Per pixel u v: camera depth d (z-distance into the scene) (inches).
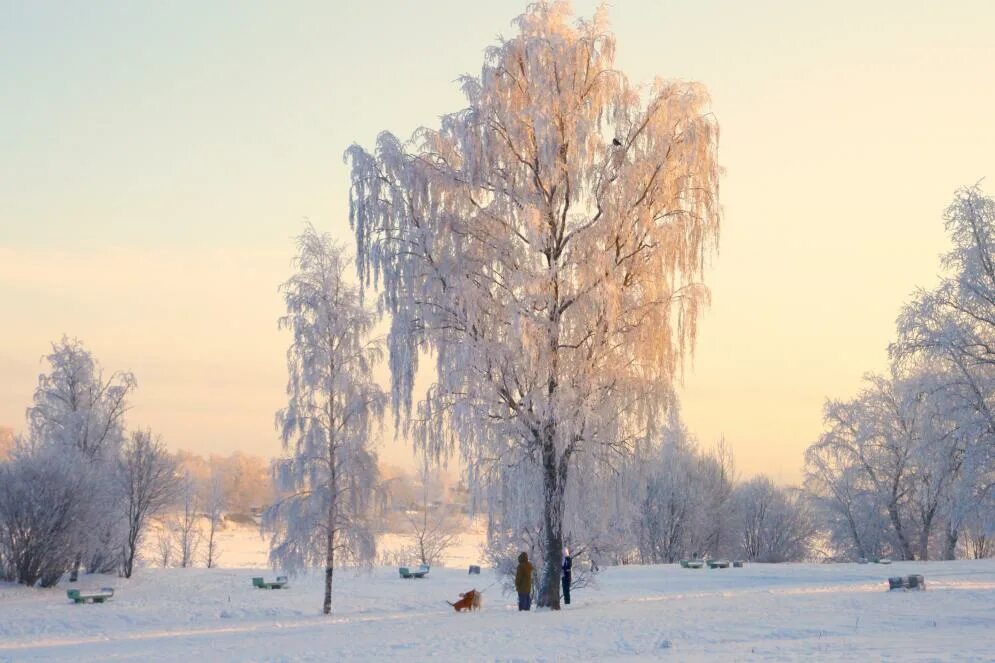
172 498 2362.2
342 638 861.2
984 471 1502.2
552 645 727.1
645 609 1008.2
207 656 773.3
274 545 1355.8
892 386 2608.3
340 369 1369.3
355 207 1098.7
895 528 2721.5
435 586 1823.3
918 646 597.9
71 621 1247.5
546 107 1061.1
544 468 1063.0
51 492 1806.1
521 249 1078.4
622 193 1045.2
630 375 1039.0
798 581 1740.9
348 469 1350.9
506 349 1026.1
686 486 3341.5
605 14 1114.1
